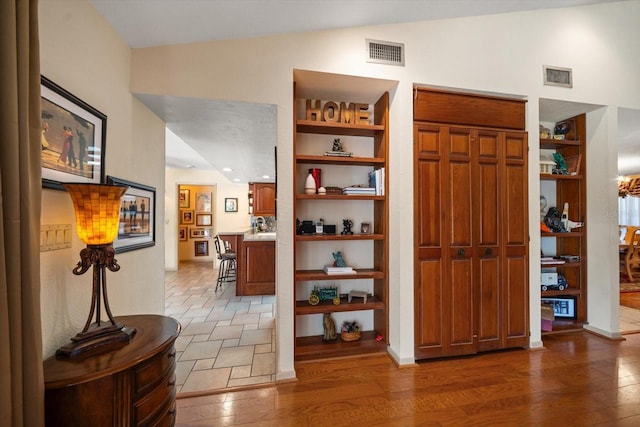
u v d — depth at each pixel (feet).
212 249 25.20
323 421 5.57
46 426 3.12
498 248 8.21
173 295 14.87
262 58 6.86
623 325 10.15
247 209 23.68
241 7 5.51
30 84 3.05
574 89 8.82
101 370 3.30
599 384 6.70
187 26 5.86
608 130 9.20
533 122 8.45
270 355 8.32
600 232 9.45
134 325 4.57
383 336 8.40
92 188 3.76
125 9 5.05
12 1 2.76
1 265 2.64
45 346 3.80
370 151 9.21
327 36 7.18
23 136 2.88
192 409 5.91
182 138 10.02
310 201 8.84
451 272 7.89
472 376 7.07
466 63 7.98
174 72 6.45
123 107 5.98
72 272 3.96
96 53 4.99
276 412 5.82
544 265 9.53
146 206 7.04
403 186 7.64
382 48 7.51
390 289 8.13
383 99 8.42
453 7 7.24
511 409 5.87
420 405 6.01
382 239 8.30
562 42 8.76
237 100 6.72
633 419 5.55
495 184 8.22
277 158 7.03
